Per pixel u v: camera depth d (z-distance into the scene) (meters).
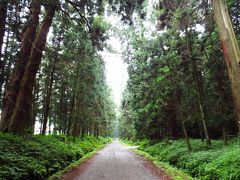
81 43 19.16
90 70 25.25
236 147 11.31
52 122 37.75
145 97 22.58
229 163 9.23
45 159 11.06
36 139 14.38
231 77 7.46
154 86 18.72
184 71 16.88
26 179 8.09
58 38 21.36
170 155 16.45
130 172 12.52
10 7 9.59
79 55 20.06
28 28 14.52
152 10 16.94
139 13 15.34
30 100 14.05
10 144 10.52
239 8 13.48
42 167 9.55
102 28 15.59
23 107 13.70
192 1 13.34
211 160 11.18
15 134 13.20
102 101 43.81
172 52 16.41
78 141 29.56
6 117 14.41
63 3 14.27
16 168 7.94
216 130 21.23
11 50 17.09
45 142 14.70
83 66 22.56
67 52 19.88
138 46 20.98
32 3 10.82
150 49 18.44
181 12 13.41
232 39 7.67
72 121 32.16
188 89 16.83
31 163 9.20
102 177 10.94
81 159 18.06
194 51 15.22
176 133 25.80
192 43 15.30
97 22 15.36
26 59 14.77
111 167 14.50
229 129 18.25
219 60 14.09
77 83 25.39
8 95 14.62
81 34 17.67
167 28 15.88
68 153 15.46
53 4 11.60
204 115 15.63
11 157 8.71
